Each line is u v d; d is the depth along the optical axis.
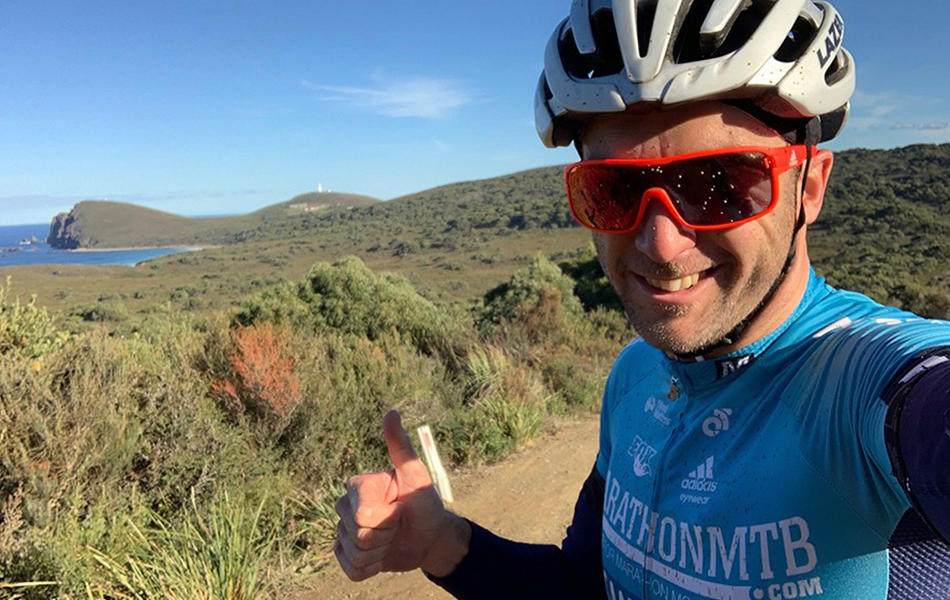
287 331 6.28
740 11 0.87
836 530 0.76
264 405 4.97
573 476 5.84
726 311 0.92
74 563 3.27
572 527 1.36
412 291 11.80
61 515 3.54
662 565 0.94
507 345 9.73
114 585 3.37
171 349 5.61
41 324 4.75
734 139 0.88
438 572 1.21
